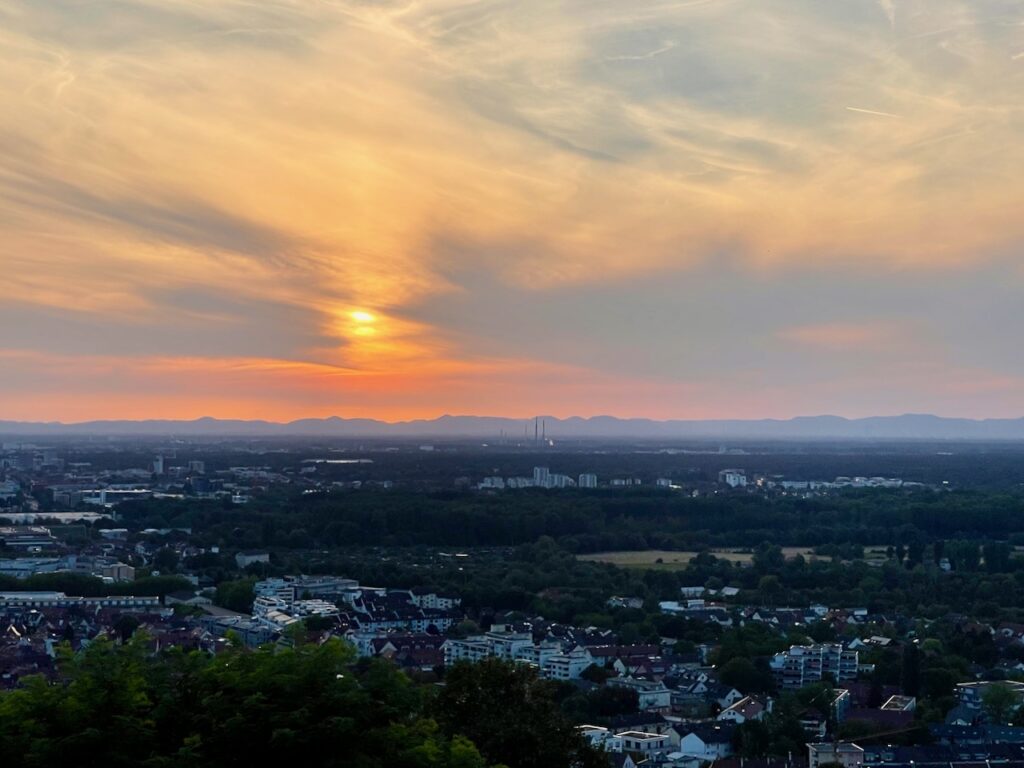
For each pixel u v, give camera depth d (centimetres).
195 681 7812
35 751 6888
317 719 7525
